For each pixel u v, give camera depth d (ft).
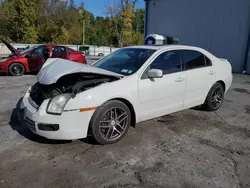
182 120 13.46
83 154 9.32
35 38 112.37
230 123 13.17
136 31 165.78
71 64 10.91
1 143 10.09
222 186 7.48
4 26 99.50
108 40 150.00
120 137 10.47
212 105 15.01
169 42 47.47
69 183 7.51
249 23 34.73
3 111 14.51
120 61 12.41
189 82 12.92
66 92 9.69
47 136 9.20
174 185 7.50
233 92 21.77
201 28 41.75
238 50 36.76
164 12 48.39
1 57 31.04
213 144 10.46
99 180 7.70
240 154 9.60
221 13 38.24
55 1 128.36
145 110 11.22
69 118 8.99
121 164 8.66
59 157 9.05
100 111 9.53
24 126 12.01
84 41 144.97
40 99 10.04
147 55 11.83
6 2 104.17
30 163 8.59
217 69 14.79
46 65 11.73
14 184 7.39
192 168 8.48
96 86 9.70
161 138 10.95
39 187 7.28
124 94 10.14
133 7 143.64
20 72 30.14
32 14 108.47
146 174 8.07
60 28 126.52
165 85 11.67
